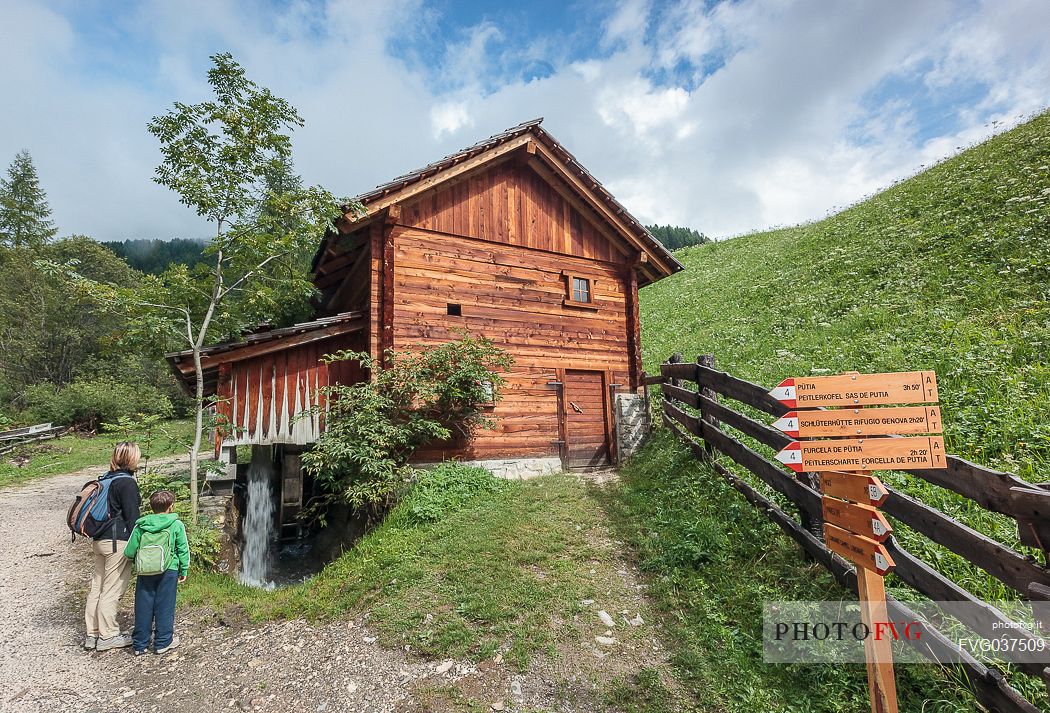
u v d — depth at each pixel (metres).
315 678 4.10
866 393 2.72
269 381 8.38
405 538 6.47
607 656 3.98
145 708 3.86
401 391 8.03
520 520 6.66
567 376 10.40
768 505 5.06
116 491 5.01
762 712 3.17
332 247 9.51
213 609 5.55
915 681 3.05
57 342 30.50
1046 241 8.95
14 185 35.56
